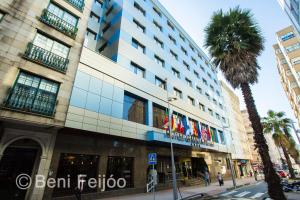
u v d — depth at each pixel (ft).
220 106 130.72
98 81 47.47
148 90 63.36
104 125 44.37
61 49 40.01
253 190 53.06
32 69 33.40
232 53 43.91
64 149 37.01
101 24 73.05
